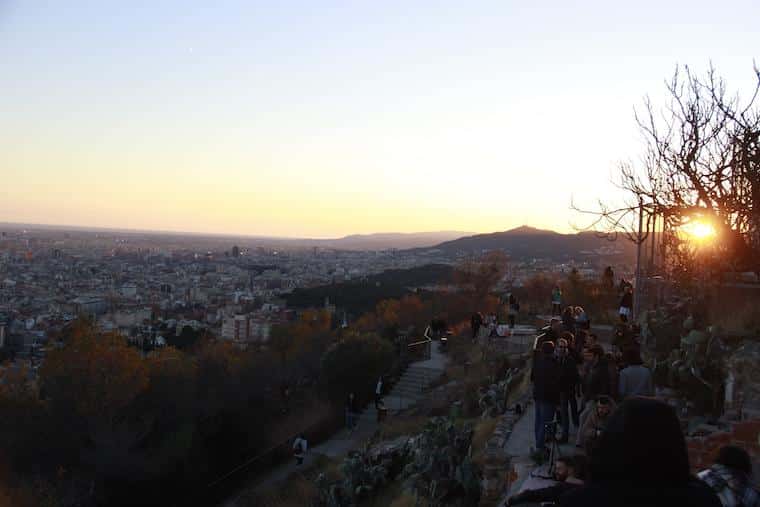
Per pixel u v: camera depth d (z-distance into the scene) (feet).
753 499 14.90
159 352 106.11
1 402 79.30
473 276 164.66
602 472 8.87
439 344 109.70
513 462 31.40
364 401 98.89
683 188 34.76
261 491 74.13
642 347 46.83
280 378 118.73
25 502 71.87
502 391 49.26
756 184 30.86
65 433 80.23
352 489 47.57
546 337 35.27
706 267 44.29
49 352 83.56
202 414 98.12
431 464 35.86
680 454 8.64
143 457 83.05
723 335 38.63
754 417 28.37
